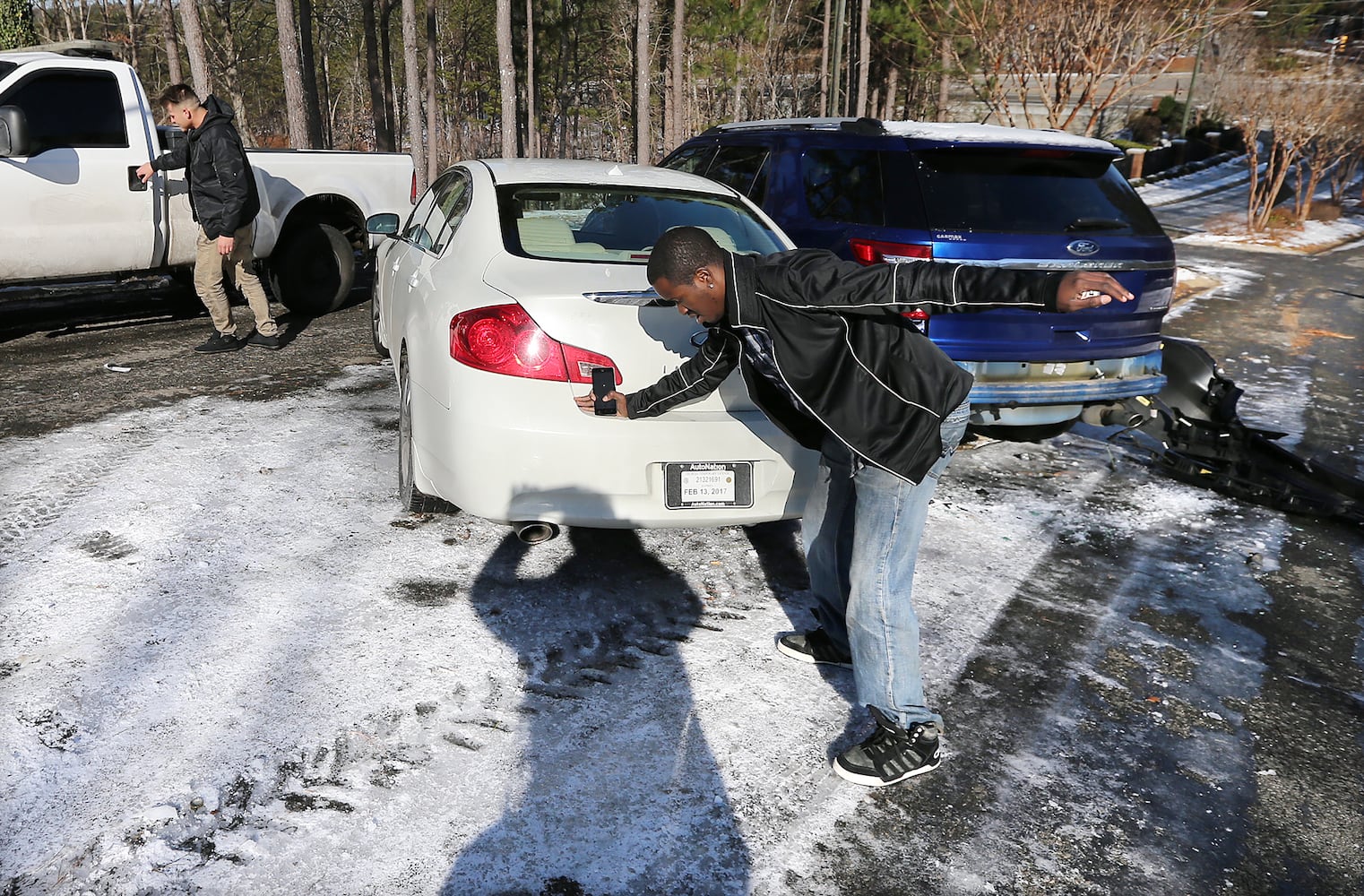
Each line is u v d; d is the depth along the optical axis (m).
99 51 7.32
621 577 3.66
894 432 2.36
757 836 2.35
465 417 3.14
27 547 3.62
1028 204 4.52
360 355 6.75
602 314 3.06
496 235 3.51
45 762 2.45
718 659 3.13
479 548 3.81
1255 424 6.30
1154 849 2.38
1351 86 23.22
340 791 2.40
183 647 3.00
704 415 3.16
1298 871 2.34
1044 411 4.73
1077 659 3.28
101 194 6.52
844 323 2.31
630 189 3.94
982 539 4.23
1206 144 39.91
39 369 6.14
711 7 28.38
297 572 3.54
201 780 2.41
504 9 20.53
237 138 6.24
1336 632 3.57
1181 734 2.88
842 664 3.10
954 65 21.69
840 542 2.89
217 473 4.44
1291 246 20.45
